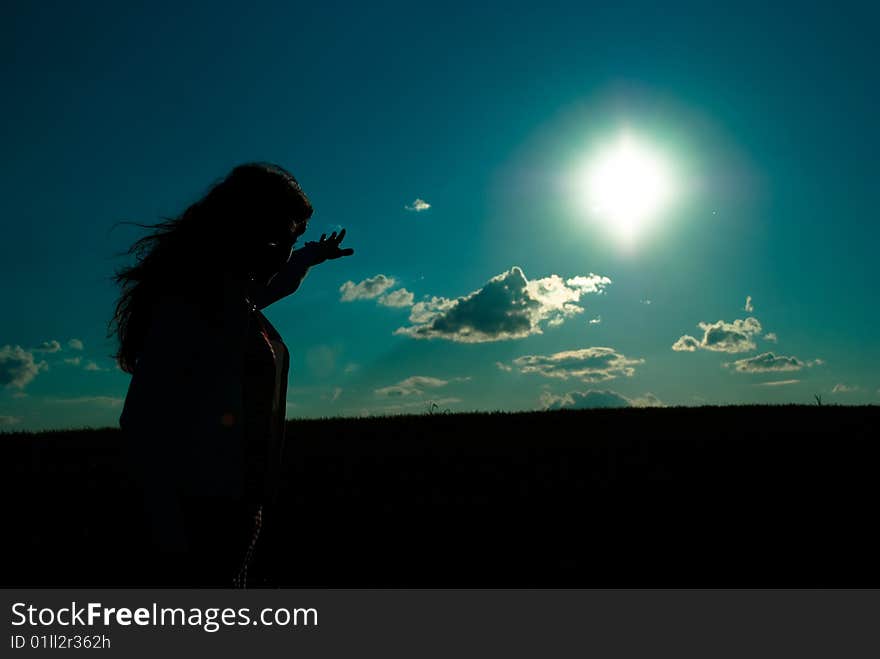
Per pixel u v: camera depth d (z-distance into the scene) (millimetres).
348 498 8195
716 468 10305
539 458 11430
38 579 5047
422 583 5297
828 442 12828
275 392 2158
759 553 6051
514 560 5906
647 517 7328
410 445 13055
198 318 1779
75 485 8578
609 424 16609
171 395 1702
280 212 2020
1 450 11680
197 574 1754
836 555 5965
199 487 1737
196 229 1927
